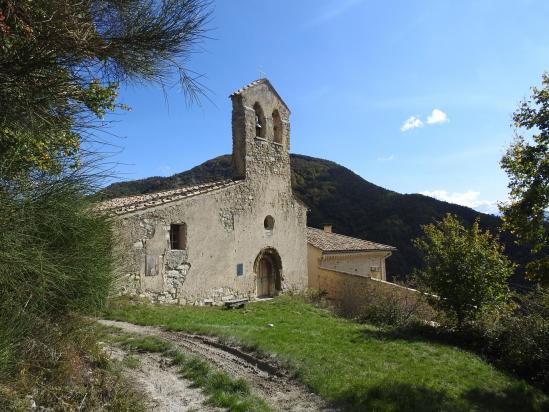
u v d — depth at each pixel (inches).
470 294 444.5
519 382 320.5
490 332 428.1
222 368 266.8
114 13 116.7
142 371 245.4
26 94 110.7
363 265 862.5
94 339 213.6
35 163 135.9
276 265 658.2
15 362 140.8
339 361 291.4
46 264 136.8
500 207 346.0
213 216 561.6
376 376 269.3
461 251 458.6
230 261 577.6
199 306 525.3
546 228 318.7
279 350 301.3
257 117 660.1
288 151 697.0
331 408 222.1
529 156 319.9
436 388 268.8
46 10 104.9
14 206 128.1
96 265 173.0
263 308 542.9
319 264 764.0
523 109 322.7
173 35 121.8
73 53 112.7
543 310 422.6
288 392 242.7
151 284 480.7
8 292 132.2
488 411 248.7
